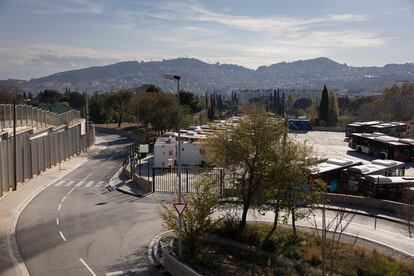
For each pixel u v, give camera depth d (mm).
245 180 27578
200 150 52125
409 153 58719
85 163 56656
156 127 80750
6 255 22641
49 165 51125
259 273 20625
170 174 47625
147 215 31062
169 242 24609
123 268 21156
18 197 35656
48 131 54344
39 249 23703
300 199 28125
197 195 23688
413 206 28828
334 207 33188
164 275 20375
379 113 113062
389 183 35406
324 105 110625
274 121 27875
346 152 67250
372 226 29234
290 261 22812
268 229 28141
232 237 26453
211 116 110750
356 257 23188
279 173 26078
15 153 37844
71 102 138750
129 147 67938
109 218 30203
